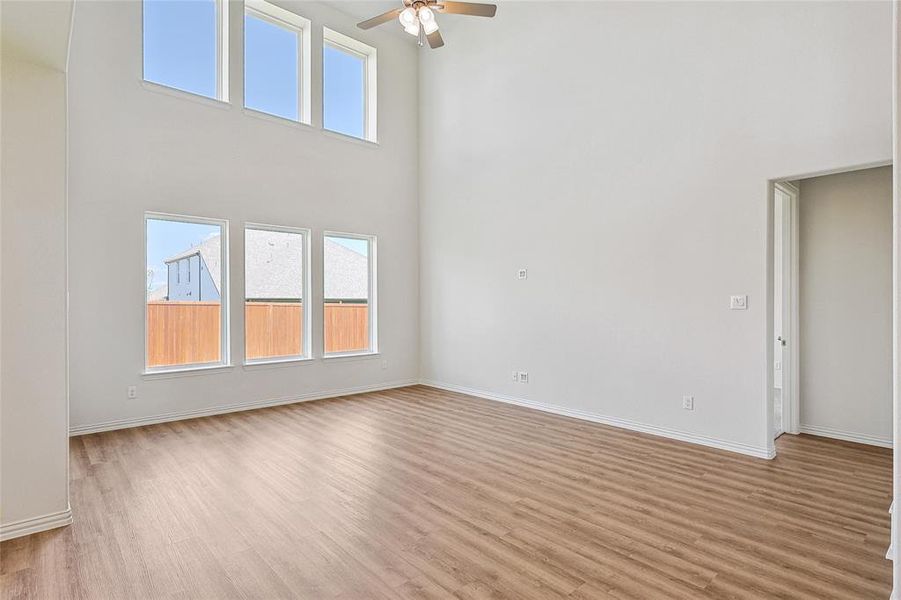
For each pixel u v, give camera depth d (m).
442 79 6.59
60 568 2.20
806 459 3.69
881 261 3.96
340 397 6.05
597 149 4.82
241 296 5.37
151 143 4.75
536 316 5.41
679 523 2.65
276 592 2.03
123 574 2.16
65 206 2.63
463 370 6.34
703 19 4.05
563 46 5.12
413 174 6.96
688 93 4.15
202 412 5.08
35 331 2.54
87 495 3.01
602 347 4.79
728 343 3.93
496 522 2.66
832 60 3.40
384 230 6.62
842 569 2.20
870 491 3.08
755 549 2.38
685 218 4.18
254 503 2.91
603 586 2.07
